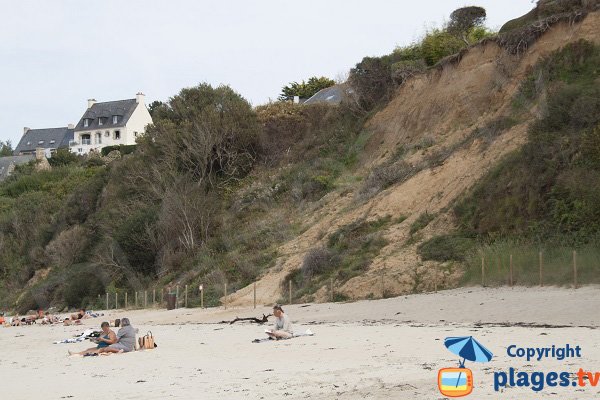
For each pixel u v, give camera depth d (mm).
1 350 21188
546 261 23828
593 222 24531
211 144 47531
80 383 13039
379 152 40750
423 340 16016
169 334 22438
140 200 49156
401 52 46750
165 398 10742
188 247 42562
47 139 116000
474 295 23188
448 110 37781
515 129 31609
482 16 47094
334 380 11461
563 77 32031
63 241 52781
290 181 43812
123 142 100438
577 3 35344
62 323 34188
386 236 30797
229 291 34281
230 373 13016
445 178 32344
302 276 31281
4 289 56000
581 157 26688
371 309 23922
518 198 27234
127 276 44594
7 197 73125
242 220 42750
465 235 28328
